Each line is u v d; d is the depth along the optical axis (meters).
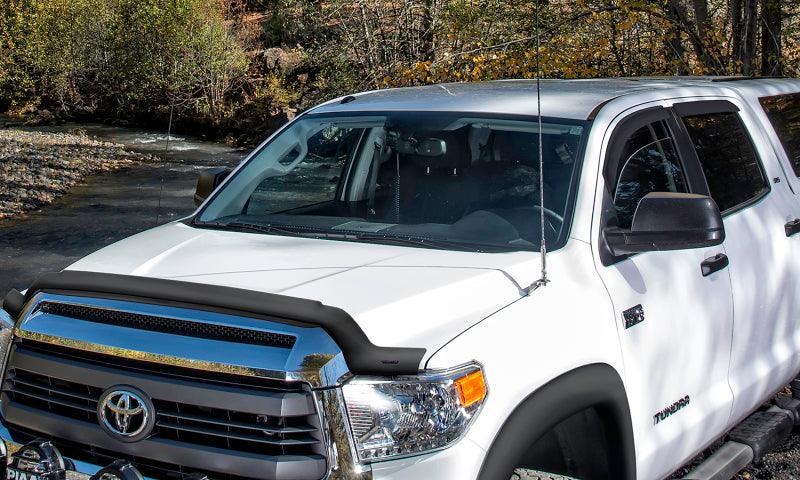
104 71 34.22
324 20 24.58
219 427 2.46
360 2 21.02
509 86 4.09
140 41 31.62
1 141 25.08
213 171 4.18
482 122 3.60
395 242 3.23
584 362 2.83
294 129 4.07
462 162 3.57
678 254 3.46
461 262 2.94
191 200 16.64
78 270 2.94
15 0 36.03
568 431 3.01
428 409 2.40
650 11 11.10
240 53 31.75
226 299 2.51
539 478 2.78
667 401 3.31
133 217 15.01
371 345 2.42
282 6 32.72
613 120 3.48
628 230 3.14
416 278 2.78
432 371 2.43
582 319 2.90
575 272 3.02
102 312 2.66
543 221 2.91
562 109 3.56
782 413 4.35
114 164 21.55
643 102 3.70
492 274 2.84
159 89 31.67
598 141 3.37
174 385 2.47
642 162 3.56
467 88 4.13
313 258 2.99
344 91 22.61
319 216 3.63
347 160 3.84
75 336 2.63
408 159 3.66
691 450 3.52
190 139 27.72
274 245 3.18
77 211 15.55
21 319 2.77
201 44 30.89
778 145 4.47
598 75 11.63
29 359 2.71
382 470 2.37
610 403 2.90
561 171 3.32
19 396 2.77
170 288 2.60
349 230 3.39
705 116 4.04
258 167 3.95
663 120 3.75
